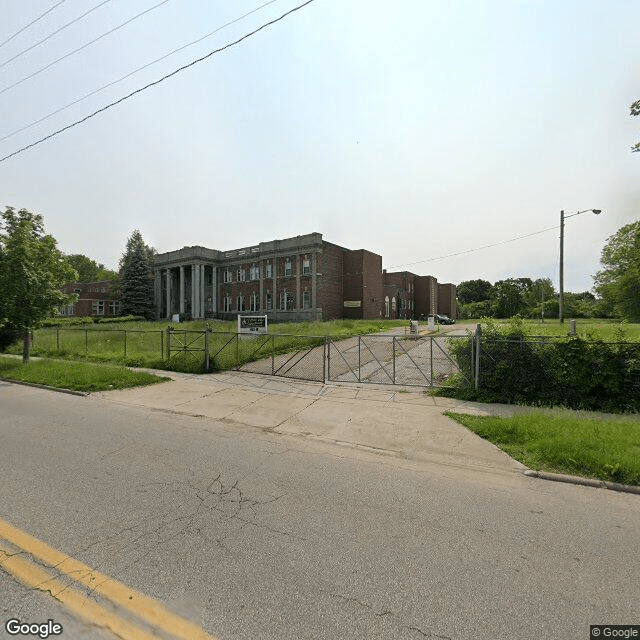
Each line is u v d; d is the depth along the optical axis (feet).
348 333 75.41
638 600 8.29
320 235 124.36
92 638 7.06
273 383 35.19
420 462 16.71
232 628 7.28
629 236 49.39
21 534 10.30
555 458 16.30
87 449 17.56
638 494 13.87
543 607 8.01
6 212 46.75
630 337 30.66
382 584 8.62
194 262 149.69
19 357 53.06
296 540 10.33
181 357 43.75
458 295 312.50
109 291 192.65
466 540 10.54
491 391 28.27
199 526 10.93
